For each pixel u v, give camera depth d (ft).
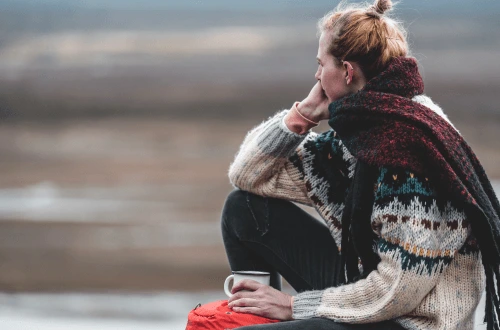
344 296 14.74
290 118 16.39
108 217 78.54
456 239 14.25
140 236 69.41
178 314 43.98
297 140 16.46
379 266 14.44
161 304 47.03
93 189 97.50
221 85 231.50
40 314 43.93
